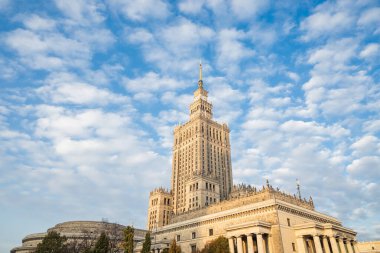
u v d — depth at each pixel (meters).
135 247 122.38
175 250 88.94
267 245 78.56
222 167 193.12
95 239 139.88
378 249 135.38
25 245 173.00
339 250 85.50
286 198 93.94
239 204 96.00
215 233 93.94
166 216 177.25
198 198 142.00
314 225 79.62
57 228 162.38
